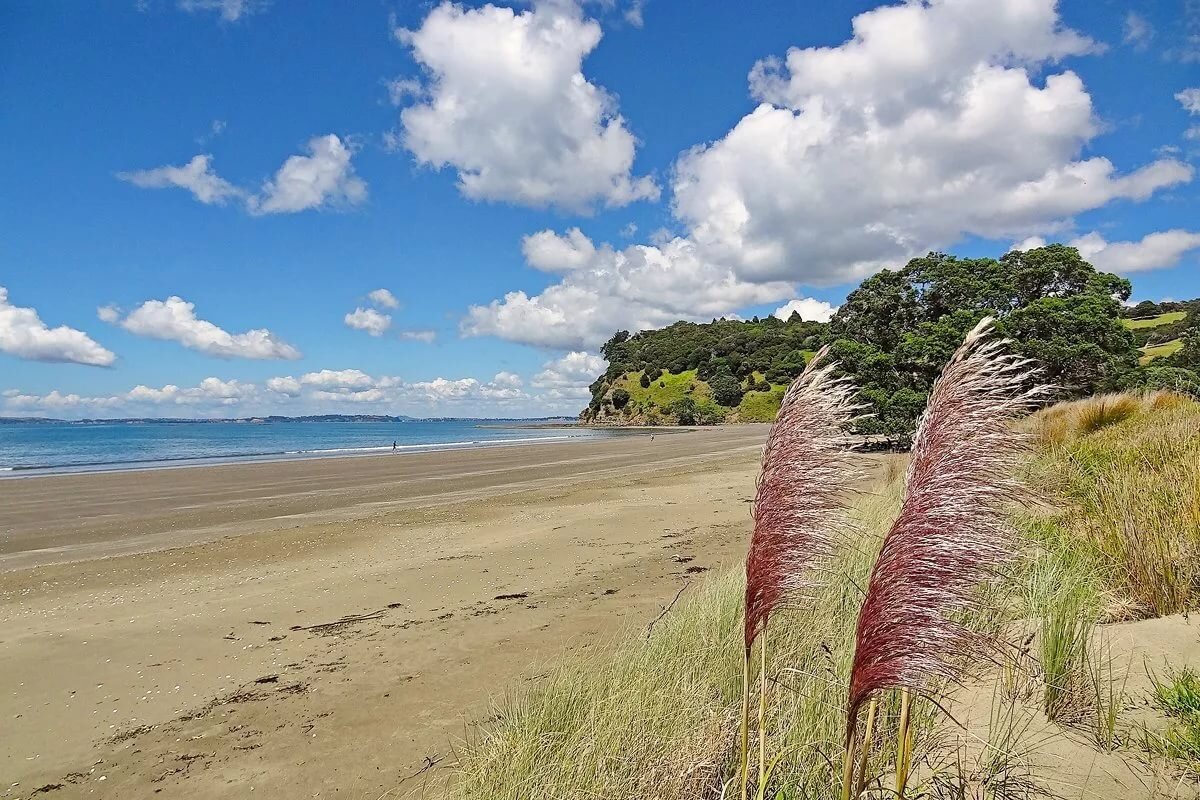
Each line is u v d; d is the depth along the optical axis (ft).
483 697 21.12
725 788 10.71
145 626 29.78
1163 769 10.14
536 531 50.08
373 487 83.82
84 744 19.36
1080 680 12.56
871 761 10.89
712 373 458.50
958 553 6.29
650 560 39.22
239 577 38.52
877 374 103.24
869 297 119.75
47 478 97.55
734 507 58.85
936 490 6.43
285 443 235.61
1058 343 93.45
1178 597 15.93
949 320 98.84
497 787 13.19
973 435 6.45
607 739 13.25
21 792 17.04
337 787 16.57
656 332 621.31
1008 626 14.20
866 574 17.29
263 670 24.47
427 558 41.93
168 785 17.12
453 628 28.19
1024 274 113.80
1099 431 45.39
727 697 14.61
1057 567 17.65
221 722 20.47
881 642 6.61
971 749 11.33
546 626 27.81
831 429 7.39
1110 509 21.43
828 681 13.39
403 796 15.83
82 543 49.85
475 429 479.82
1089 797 9.63
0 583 38.09
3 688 23.34
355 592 34.53
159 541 50.08
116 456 156.97
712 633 18.52
